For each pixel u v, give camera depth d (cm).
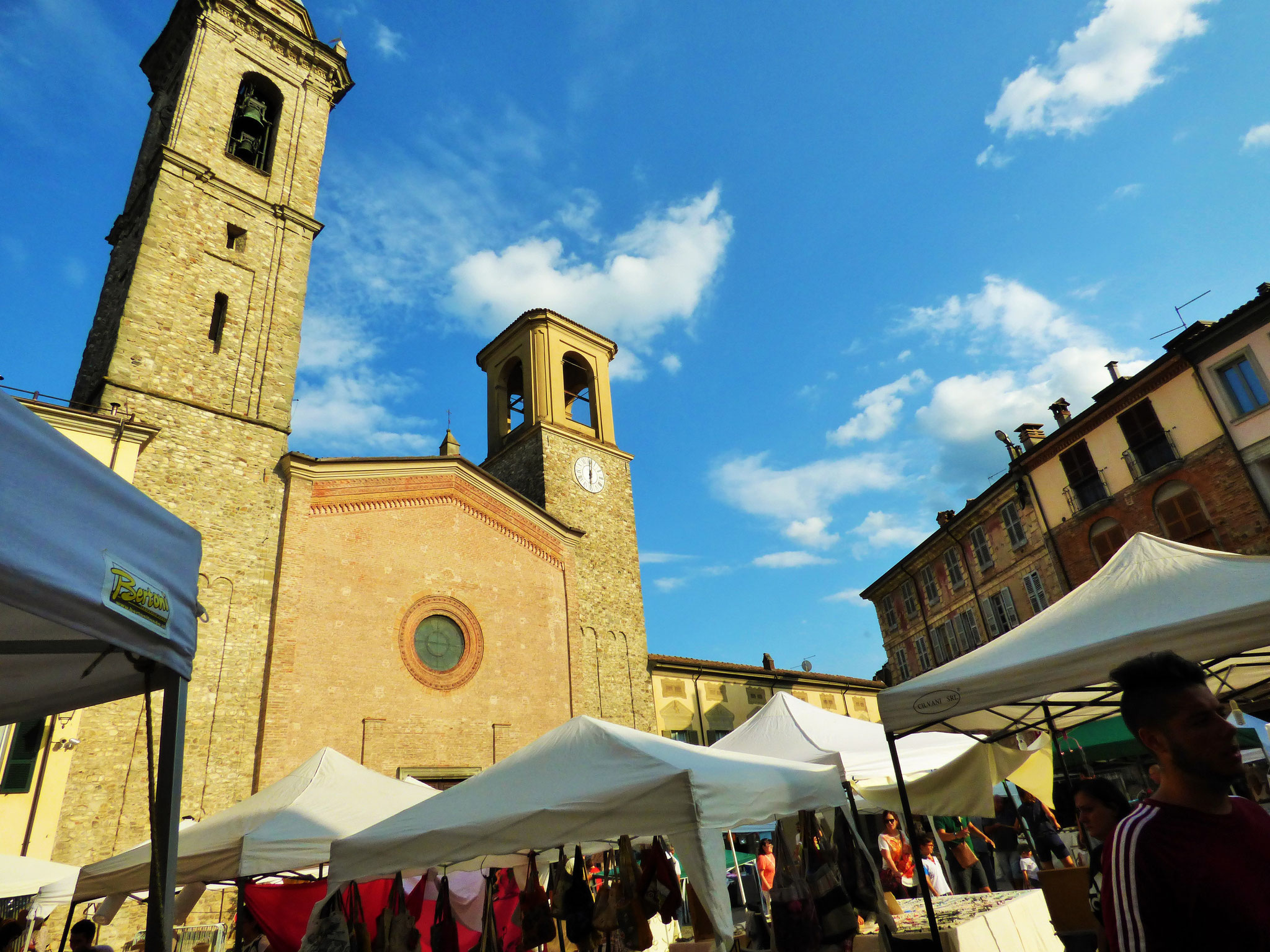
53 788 1383
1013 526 2984
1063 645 618
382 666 1916
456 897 1132
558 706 2264
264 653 1752
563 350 3222
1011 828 1211
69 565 291
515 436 3078
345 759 1061
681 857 593
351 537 2003
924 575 3662
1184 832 232
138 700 1544
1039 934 825
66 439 308
